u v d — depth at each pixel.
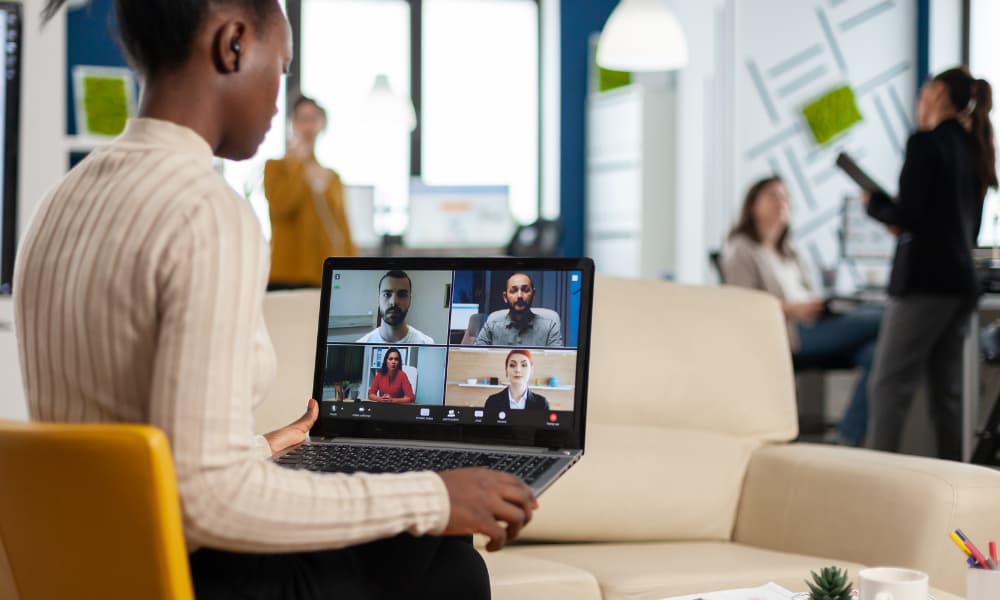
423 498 1.17
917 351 3.98
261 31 1.19
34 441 1.07
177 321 1.05
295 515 1.09
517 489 1.23
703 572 2.07
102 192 1.14
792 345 5.24
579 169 8.84
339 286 1.62
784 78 7.02
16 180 4.34
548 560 2.16
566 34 8.80
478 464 1.39
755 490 2.46
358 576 1.30
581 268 1.54
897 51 7.14
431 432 1.54
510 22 8.76
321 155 8.34
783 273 5.24
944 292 3.90
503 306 1.55
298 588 1.25
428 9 8.55
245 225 1.11
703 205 7.63
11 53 4.35
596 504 2.41
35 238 1.18
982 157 3.92
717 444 2.53
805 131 7.04
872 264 6.72
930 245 3.90
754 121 7.00
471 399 1.54
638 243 8.07
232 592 1.22
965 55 6.91
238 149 1.23
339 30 8.33
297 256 5.40
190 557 1.25
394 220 8.47
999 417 3.64
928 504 2.05
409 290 1.59
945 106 3.90
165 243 1.07
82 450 1.04
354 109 8.37
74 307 1.11
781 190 5.24
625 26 5.81
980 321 4.42
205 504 1.05
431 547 1.36
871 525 2.14
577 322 1.52
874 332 5.21
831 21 7.05
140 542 1.05
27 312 1.17
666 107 8.04
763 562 2.16
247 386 1.09
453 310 1.58
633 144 8.13
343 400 1.59
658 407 2.54
